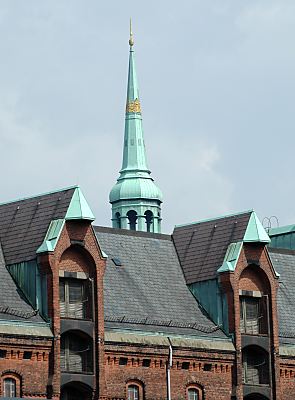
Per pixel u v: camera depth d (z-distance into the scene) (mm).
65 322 127688
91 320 129000
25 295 129375
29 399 118375
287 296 146875
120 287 135750
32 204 133875
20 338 124875
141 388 131000
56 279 127562
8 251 132125
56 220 129875
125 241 140750
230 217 142125
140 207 196500
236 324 136750
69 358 128250
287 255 151000
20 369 124750
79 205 129875
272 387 138250
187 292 140125
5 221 135125
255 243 139000
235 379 136000
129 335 131250
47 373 126000
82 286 129875
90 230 130125
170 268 141500
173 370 133000
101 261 130250
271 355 138500
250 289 139000
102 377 128625
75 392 128750
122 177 198750
